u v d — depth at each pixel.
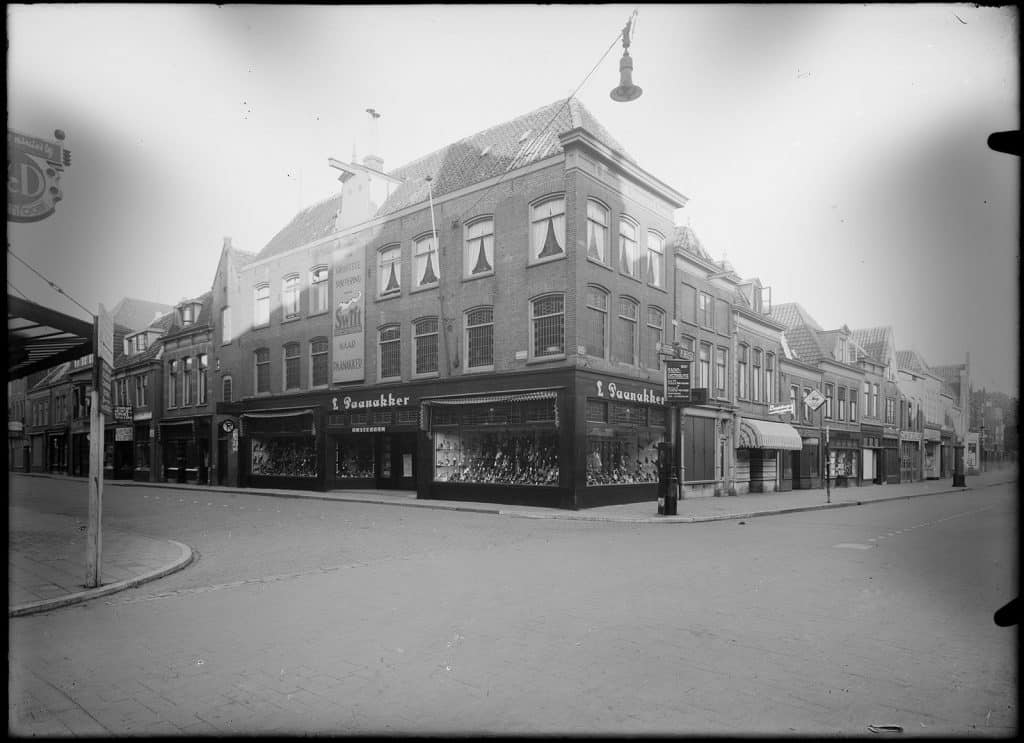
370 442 26.97
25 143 7.50
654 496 22.12
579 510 18.52
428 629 6.25
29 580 8.39
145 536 12.69
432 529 14.19
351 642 5.86
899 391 41.97
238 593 7.91
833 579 8.61
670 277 23.44
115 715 4.35
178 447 34.88
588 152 19.81
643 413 22.00
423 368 23.16
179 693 4.72
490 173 21.58
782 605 7.17
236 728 4.14
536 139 21.34
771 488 29.45
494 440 20.91
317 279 27.62
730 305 27.45
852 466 36.84
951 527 15.23
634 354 21.62
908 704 4.48
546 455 19.72
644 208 22.36
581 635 6.04
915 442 43.06
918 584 8.30
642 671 5.10
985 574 8.98
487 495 20.55
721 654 5.51
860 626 6.34
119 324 41.00
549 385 19.38
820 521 16.80
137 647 5.77
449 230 22.42
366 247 25.41
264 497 24.50
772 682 4.88
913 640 5.90
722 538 12.96
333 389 26.05
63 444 44.84
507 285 20.67
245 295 31.25
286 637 6.03
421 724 4.18
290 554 10.84
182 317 35.62
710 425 25.84
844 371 36.69
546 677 4.98
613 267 20.67
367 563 9.89
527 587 8.09
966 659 5.39
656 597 7.53
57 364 14.22
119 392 39.69
